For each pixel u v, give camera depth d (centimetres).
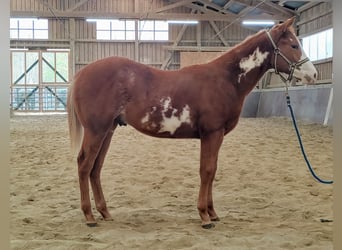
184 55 1809
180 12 1873
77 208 352
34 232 279
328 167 538
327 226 298
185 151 683
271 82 1800
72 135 310
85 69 309
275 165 554
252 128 1101
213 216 315
